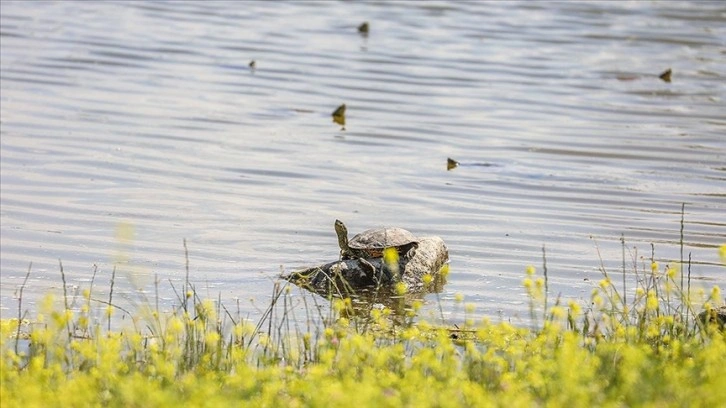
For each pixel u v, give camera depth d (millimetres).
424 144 25688
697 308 14492
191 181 21969
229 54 33750
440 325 13820
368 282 16219
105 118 26297
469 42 36938
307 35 36938
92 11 38281
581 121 28203
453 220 20031
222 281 16375
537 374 9578
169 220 19500
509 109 29172
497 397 9336
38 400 9047
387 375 9984
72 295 15555
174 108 27625
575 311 11828
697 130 27484
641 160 24719
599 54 35938
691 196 21984
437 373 10211
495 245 18578
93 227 19016
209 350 11250
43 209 19875
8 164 22469
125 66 31547
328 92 30156
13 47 32594
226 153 24109
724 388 9047
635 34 38750
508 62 34406
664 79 32938
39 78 29547
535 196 21797
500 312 15055
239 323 12891
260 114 27656
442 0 43375
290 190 21688
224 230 19047
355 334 11688
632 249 18484
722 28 40062
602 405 9008
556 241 18875
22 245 17922
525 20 40500
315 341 12398
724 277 16906
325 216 20109
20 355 10953
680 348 11211
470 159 24547
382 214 20328
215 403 8648
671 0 44594
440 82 31781
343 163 23781
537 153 25156
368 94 30094
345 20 39469
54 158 23031
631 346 10336
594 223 20000
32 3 38812
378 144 25547
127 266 17031
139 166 22781
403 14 40844
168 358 10844
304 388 9453
